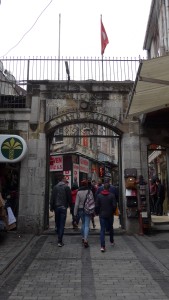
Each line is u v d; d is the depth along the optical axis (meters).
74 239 10.59
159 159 18.80
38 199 11.75
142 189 11.48
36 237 10.95
